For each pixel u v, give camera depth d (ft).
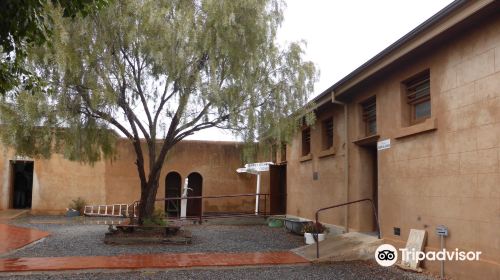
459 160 23.16
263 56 34.76
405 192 28.25
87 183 66.59
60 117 31.68
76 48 30.73
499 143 20.47
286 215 56.34
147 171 66.69
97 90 31.30
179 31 30.96
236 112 33.65
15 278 25.03
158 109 37.11
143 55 33.68
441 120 24.81
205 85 32.09
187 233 40.16
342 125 39.04
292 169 54.34
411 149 27.76
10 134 32.89
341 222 38.63
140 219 39.22
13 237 39.75
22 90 29.35
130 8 31.53
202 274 26.25
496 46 20.86
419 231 26.30
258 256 31.19
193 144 69.05
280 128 34.78
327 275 25.66
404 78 28.71
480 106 21.79
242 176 69.31
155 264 27.96
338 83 35.70
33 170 65.82
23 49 19.39
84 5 16.24
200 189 69.46
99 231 45.91
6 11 14.42
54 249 33.71
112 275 25.98
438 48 25.23
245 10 33.45
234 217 59.88
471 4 20.71
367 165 35.70
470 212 22.20
